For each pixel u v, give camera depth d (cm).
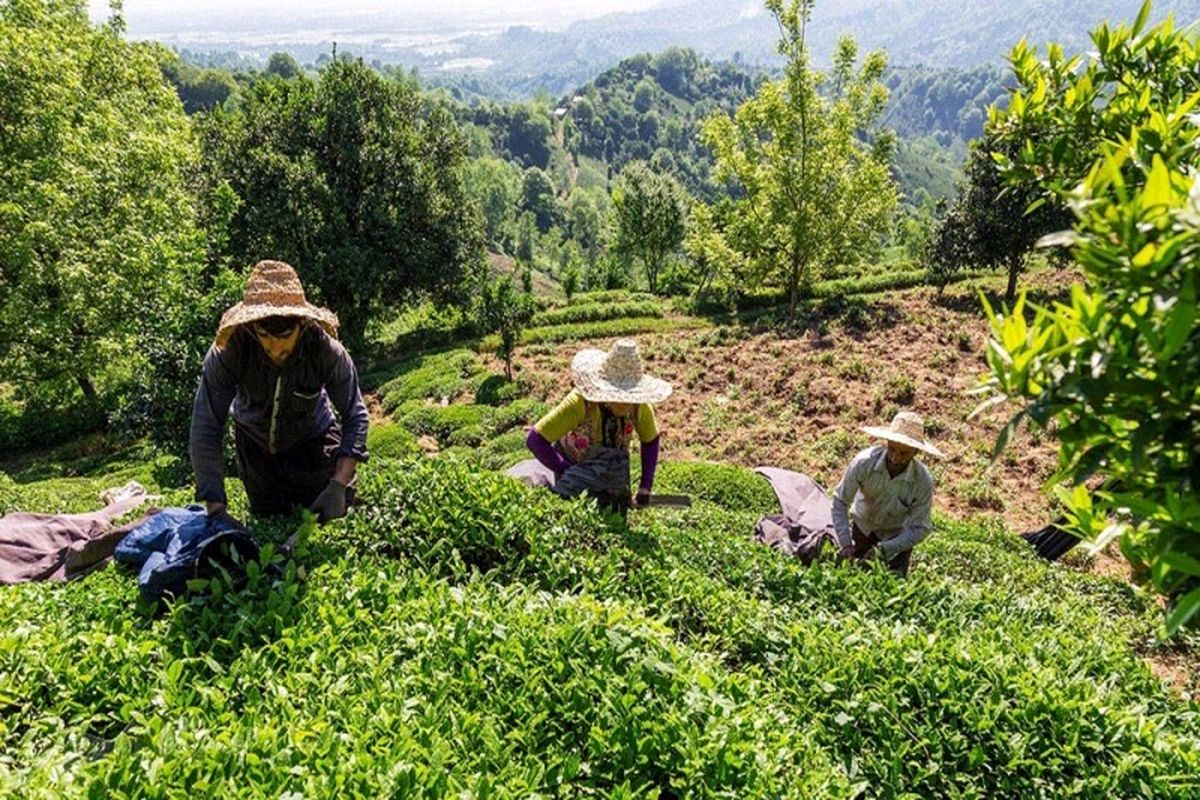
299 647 402
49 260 2334
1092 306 181
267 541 516
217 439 484
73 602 460
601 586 523
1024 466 1700
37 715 360
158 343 1588
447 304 3678
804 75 2808
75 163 2386
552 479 721
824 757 381
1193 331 171
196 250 1819
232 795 284
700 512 966
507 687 390
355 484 584
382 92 3519
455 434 2183
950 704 436
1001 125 357
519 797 310
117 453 2541
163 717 354
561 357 2953
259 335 463
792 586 614
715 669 438
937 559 1002
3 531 585
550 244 13662
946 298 2905
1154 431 176
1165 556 181
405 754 316
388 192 3347
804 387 2205
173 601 452
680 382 2405
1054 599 889
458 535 559
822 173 2858
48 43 2445
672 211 4550
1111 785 403
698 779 344
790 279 3125
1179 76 319
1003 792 405
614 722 365
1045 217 2562
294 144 3328
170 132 2783
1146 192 170
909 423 664
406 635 419
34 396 2764
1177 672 771
